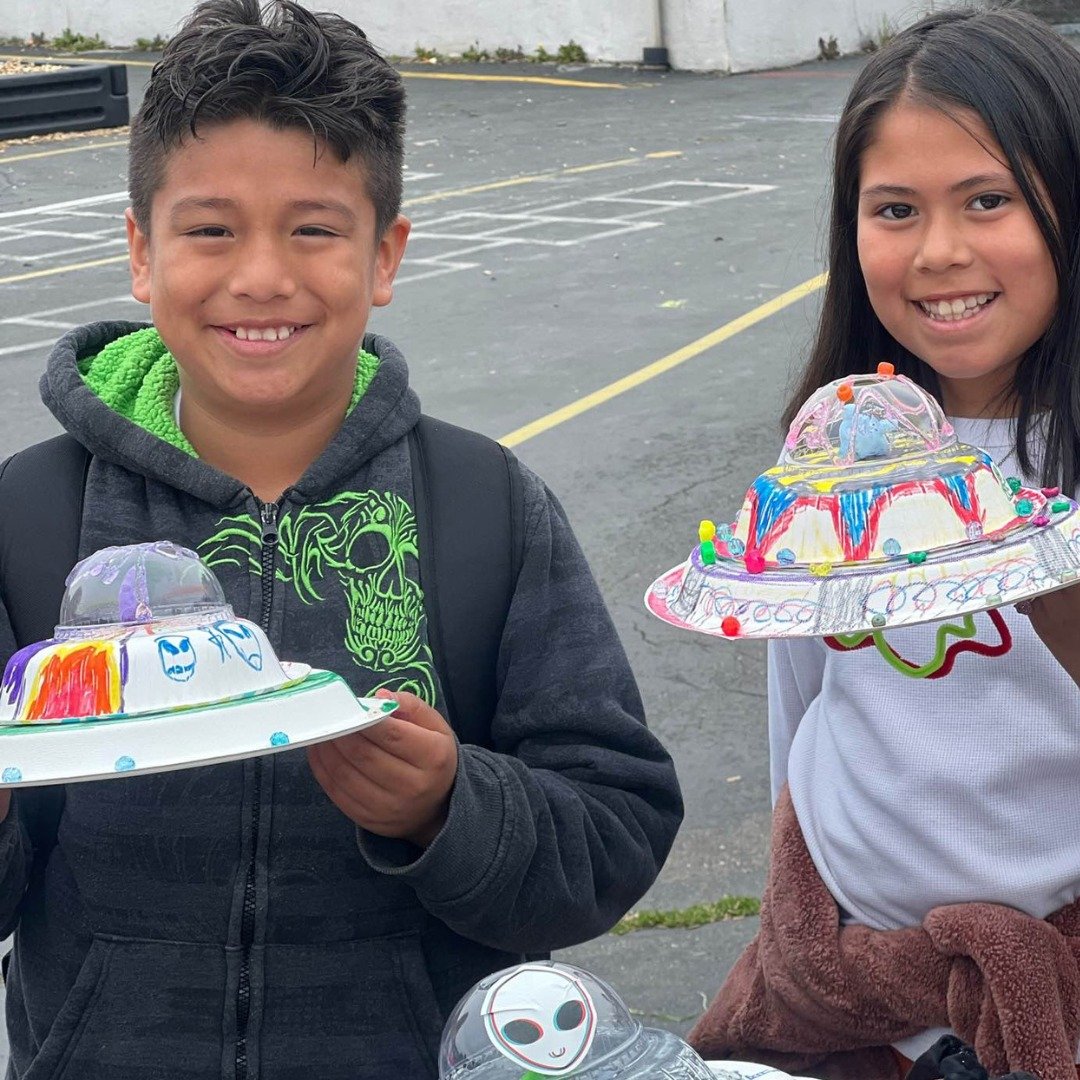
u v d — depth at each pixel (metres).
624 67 22.56
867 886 2.06
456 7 23.61
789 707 2.32
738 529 1.74
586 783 1.95
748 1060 2.20
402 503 1.95
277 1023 1.82
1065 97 1.86
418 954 1.87
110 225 14.62
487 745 2.01
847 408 1.71
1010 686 1.95
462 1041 1.46
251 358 1.84
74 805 1.87
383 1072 1.83
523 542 1.98
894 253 1.92
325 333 1.86
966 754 1.97
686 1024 3.57
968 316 1.91
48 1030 1.87
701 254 11.83
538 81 21.84
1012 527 1.59
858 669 2.06
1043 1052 1.89
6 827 1.80
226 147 1.79
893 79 1.92
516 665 1.96
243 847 1.83
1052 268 1.89
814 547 1.62
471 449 2.03
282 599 1.89
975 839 1.97
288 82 1.80
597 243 12.48
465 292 11.02
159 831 1.83
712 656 5.41
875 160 1.93
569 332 9.73
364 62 1.87
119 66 20.36
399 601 1.91
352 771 1.66
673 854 4.25
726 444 7.44
